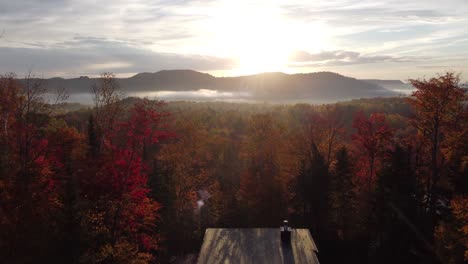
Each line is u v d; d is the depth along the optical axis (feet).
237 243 74.90
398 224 91.35
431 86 99.66
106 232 85.10
